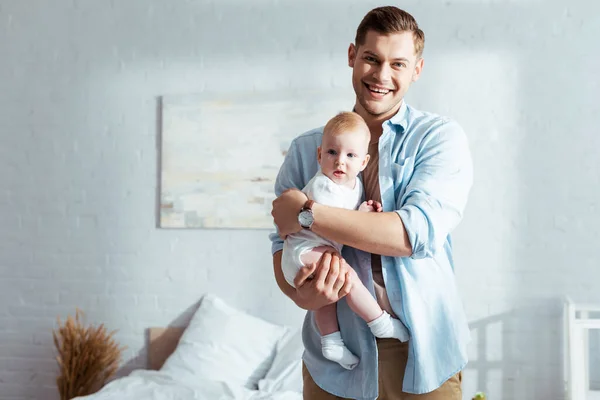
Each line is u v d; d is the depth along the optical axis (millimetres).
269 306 4262
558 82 3963
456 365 1654
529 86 3988
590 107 3936
